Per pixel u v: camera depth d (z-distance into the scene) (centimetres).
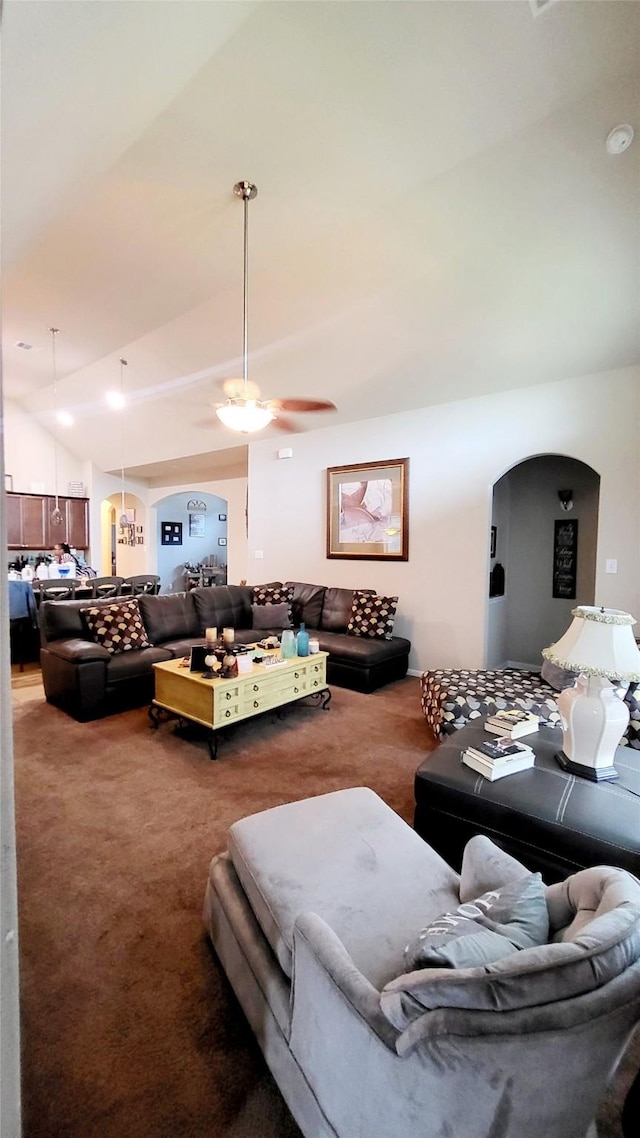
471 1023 72
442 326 365
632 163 227
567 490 503
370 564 527
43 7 96
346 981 93
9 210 181
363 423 524
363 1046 86
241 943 130
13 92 119
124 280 349
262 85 186
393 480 500
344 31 168
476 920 101
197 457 720
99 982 147
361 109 200
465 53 178
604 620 190
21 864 200
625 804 176
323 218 275
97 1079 121
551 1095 76
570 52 179
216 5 141
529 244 281
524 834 177
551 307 324
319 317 387
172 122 202
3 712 57
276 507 611
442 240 289
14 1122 58
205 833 222
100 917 173
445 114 204
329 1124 96
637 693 265
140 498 954
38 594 531
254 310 383
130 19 122
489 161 233
